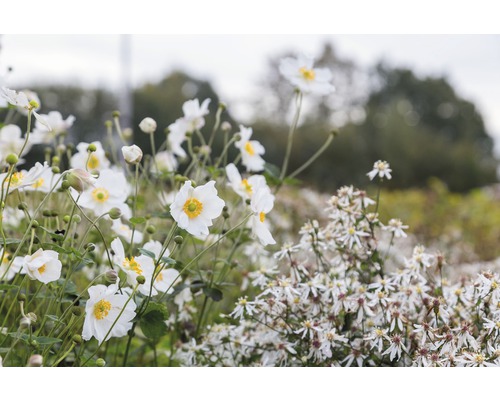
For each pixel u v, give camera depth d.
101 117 15.79
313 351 1.94
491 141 25.03
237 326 2.19
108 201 2.03
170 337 2.50
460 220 6.39
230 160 10.95
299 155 18.50
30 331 1.61
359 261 2.17
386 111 21.19
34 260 1.61
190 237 2.35
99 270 2.43
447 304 2.05
